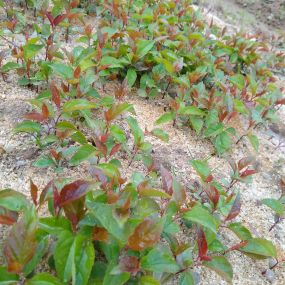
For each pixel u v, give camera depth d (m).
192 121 0.58
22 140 0.48
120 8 0.81
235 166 0.47
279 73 0.99
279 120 0.77
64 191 0.29
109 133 0.47
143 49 0.63
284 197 0.48
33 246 0.27
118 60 0.61
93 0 0.87
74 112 0.51
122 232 0.28
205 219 0.34
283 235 0.48
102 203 0.30
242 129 0.68
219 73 0.71
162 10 0.85
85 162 0.48
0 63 0.56
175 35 0.74
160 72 0.65
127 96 0.65
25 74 0.60
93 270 0.32
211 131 0.57
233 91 0.64
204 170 0.45
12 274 0.28
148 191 0.34
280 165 0.62
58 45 0.56
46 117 0.42
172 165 0.53
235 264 0.42
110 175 0.36
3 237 0.36
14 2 0.80
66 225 0.30
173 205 0.36
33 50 0.54
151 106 0.65
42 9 0.67
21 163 0.45
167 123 0.62
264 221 0.49
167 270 0.30
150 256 0.30
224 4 1.66
